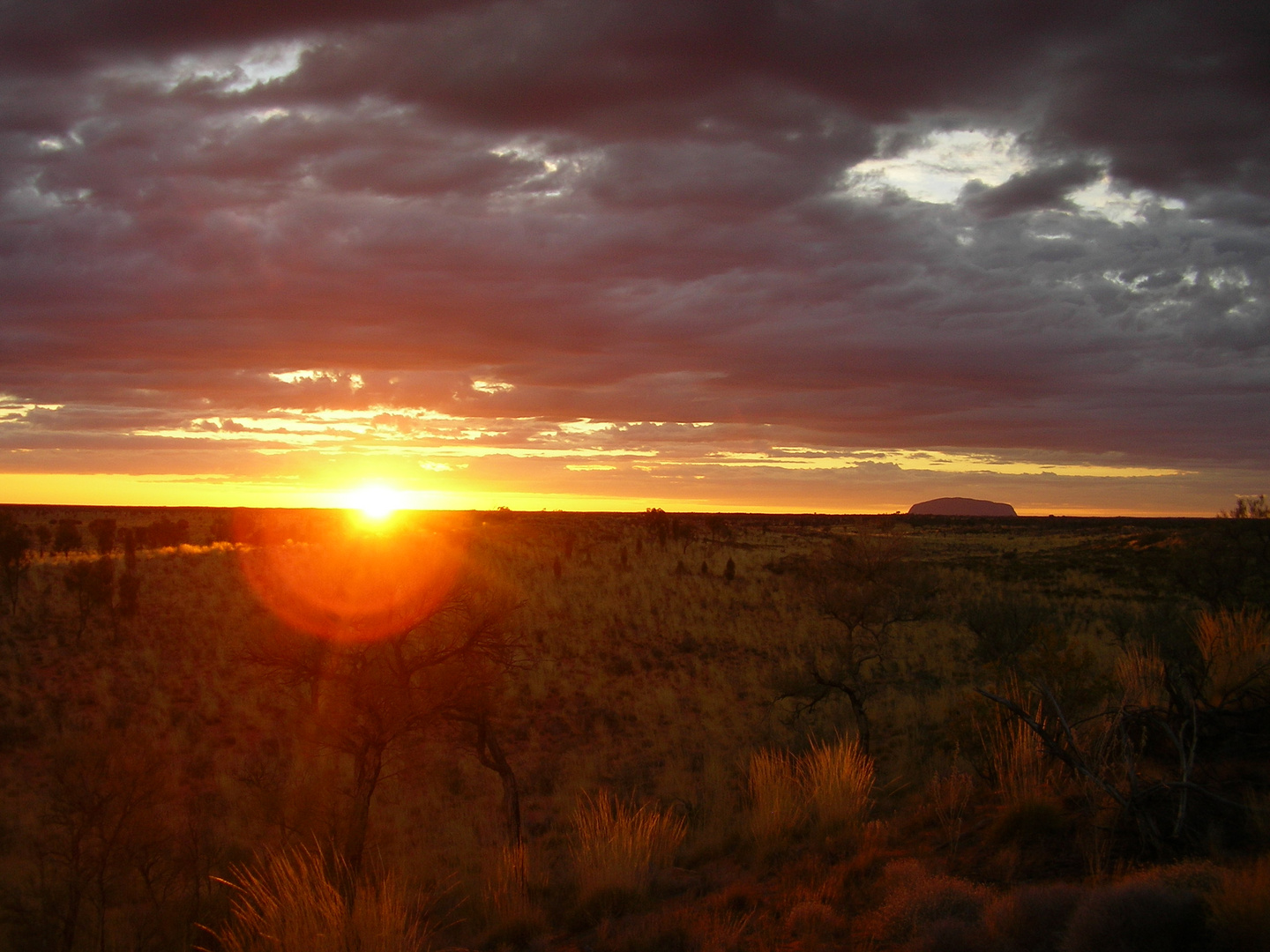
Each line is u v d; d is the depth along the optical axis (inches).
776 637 1412.4
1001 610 813.9
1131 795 218.1
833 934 195.5
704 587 1898.4
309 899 237.8
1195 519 6924.2
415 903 315.6
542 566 2127.2
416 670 515.8
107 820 414.9
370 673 499.2
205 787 694.5
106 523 2111.2
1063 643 427.8
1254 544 866.1
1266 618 396.5
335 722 489.1
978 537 4217.5
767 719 920.9
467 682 510.9
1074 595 1716.3
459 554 807.7
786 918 212.1
